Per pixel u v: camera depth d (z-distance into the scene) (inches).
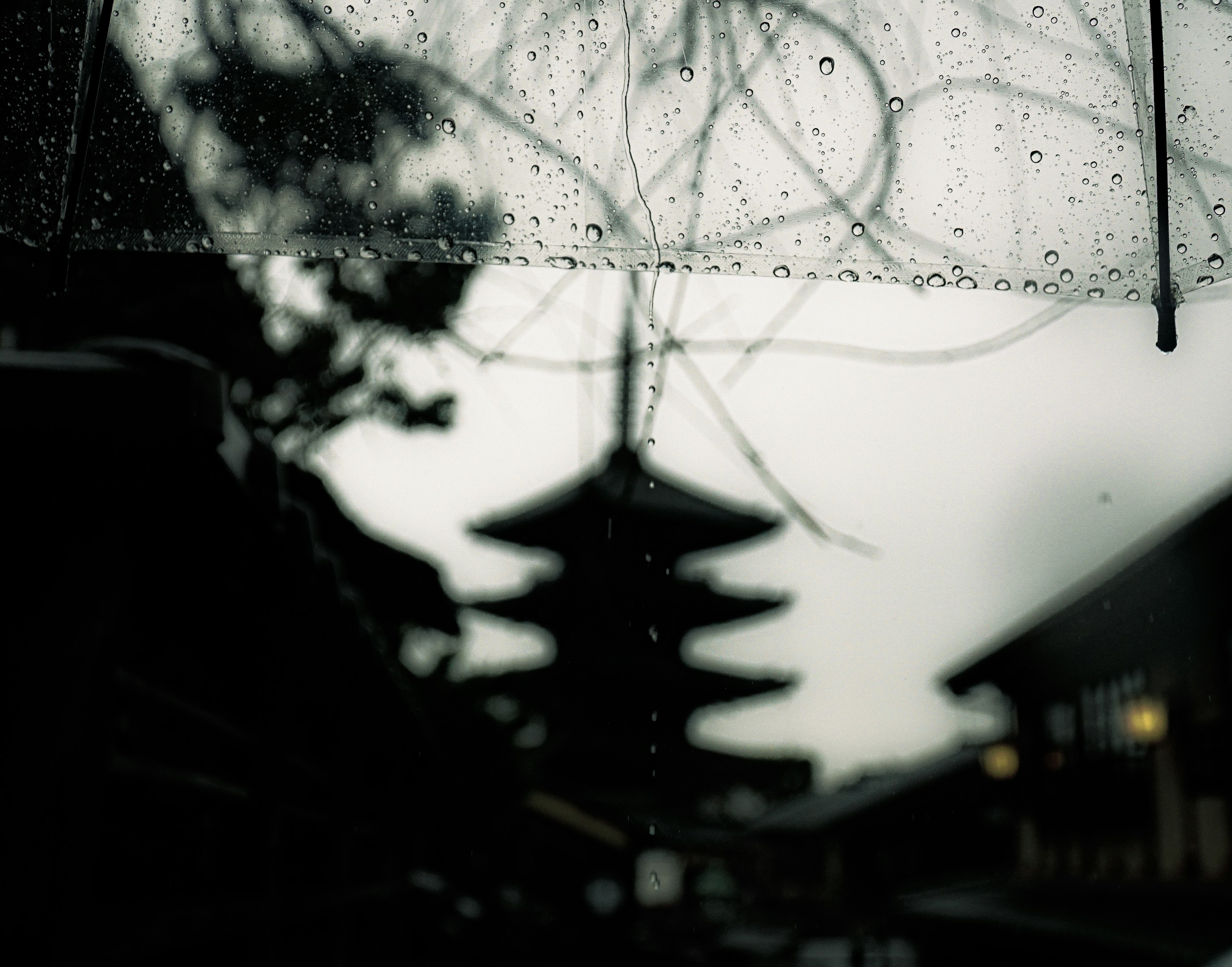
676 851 638.5
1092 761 409.1
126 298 200.4
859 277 60.6
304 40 61.0
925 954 569.3
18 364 48.7
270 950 120.0
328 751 169.9
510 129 61.2
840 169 60.7
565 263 60.9
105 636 52.9
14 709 50.4
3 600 51.6
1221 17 59.2
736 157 60.9
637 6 62.0
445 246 61.2
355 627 106.2
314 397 271.1
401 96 61.2
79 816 50.6
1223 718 314.2
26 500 52.8
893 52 61.2
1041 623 397.7
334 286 253.6
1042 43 60.7
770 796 1014.4
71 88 54.4
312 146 60.8
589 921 472.1
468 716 390.9
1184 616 330.0
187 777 86.8
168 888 101.0
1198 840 325.7
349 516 245.1
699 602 749.9
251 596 90.4
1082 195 60.1
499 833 438.0
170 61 60.3
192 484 57.0
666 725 786.8
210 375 51.1
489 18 61.7
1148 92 59.2
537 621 743.1
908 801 734.5
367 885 216.2
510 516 756.6
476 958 338.3
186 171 59.9
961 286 60.6
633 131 61.1
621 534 732.7
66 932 49.6
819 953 689.6
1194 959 278.1
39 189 53.1
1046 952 397.4
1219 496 260.5
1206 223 58.7
